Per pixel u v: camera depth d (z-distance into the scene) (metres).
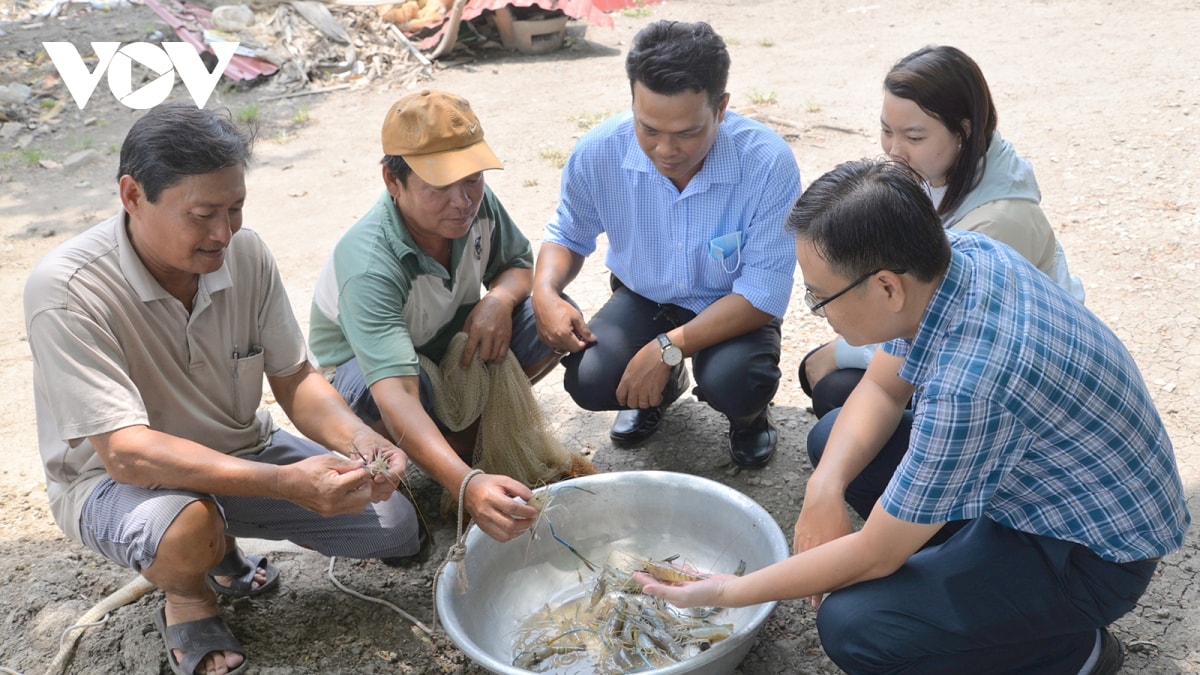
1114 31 8.62
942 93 2.69
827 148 6.59
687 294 3.44
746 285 3.25
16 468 3.82
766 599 2.38
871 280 2.05
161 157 2.31
